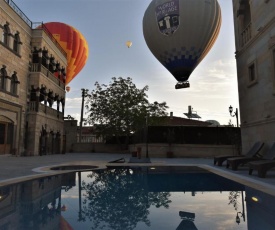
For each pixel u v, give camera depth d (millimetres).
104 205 5438
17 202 5578
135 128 33312
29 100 23891
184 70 25406
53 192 6797
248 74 15070
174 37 24047
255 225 4020
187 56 24672
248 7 16156
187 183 8367
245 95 15648
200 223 4152
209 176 9938
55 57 29156
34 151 23203
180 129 22750
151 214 4734
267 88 12742
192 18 23297
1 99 19578
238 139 21359
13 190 6867
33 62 24922
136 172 11336
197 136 22641
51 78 27828
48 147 27375
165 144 22344
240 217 4484
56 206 5305
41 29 24938
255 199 5902
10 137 21469
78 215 4660
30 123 23453
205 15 23375
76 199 5996
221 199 5949
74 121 38188
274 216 4492
